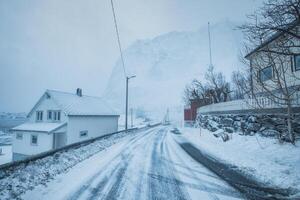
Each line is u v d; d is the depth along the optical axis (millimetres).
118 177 6641
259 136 12438
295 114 9820
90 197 5020
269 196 5191
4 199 4605
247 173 7109
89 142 11898
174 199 4992
